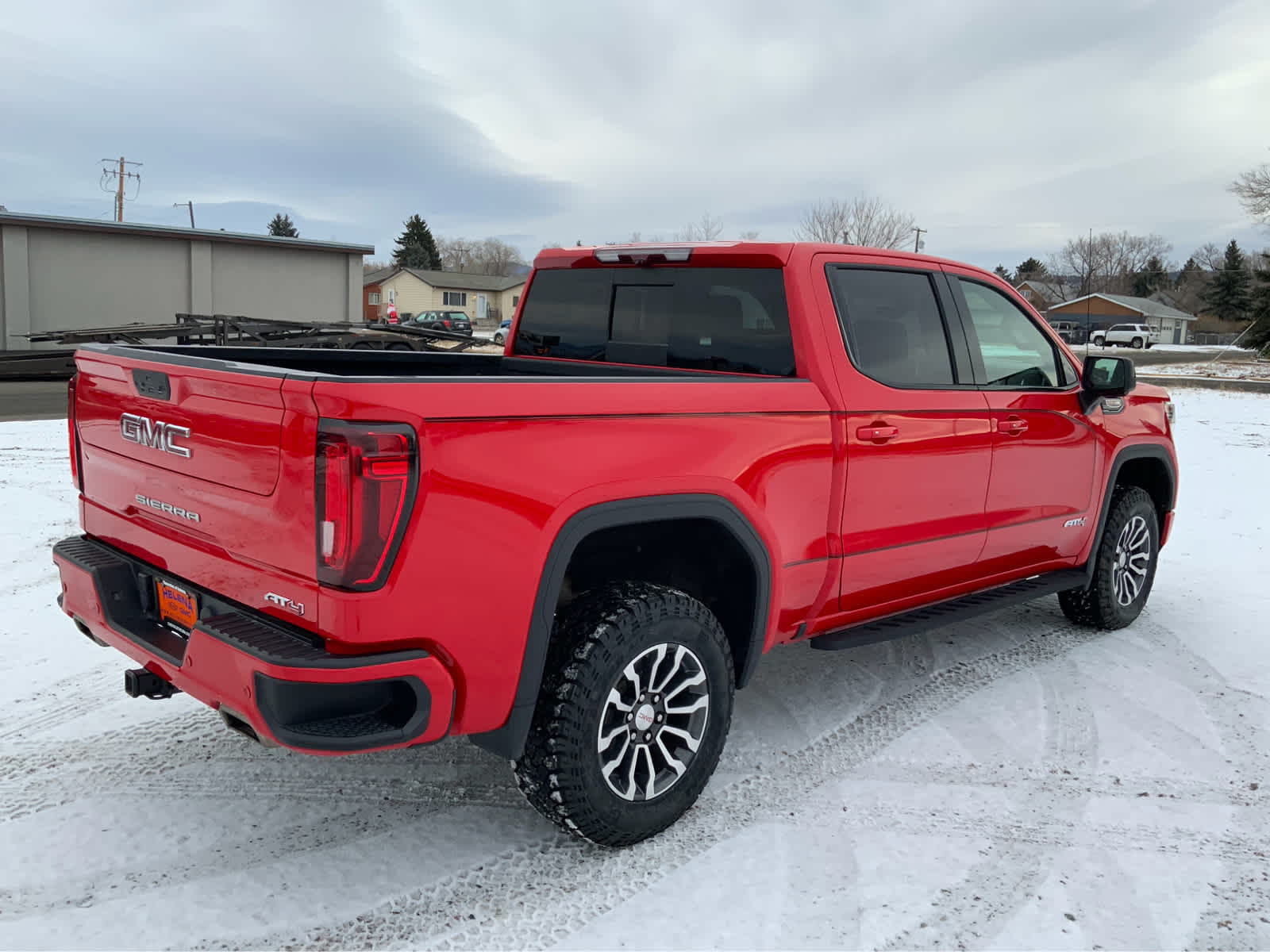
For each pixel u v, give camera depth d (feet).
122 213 216.54
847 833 9.85
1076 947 8.09
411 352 13.98
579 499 8.43
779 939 8.11
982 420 12.70
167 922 8.14
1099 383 14.30
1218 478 31.91
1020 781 11.05
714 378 10.78
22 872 8.81
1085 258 408.46
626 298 12.75
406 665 7.53
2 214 75.82
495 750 8.63
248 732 8.20
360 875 8.92
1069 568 15.75
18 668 13.51
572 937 8.08
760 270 11.25
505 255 457.68
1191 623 17.07
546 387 8.27
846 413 10.89
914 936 8.18
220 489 8.17
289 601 7.68
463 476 7.64
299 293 94.73
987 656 15.26
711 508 9.50
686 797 9.64
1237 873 9.25
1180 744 12.10
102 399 9.89
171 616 9.33
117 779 10.62
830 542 10.97
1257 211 150.61
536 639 8.35
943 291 12.67
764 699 13.43
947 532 12.48
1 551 19.21
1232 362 150.92
